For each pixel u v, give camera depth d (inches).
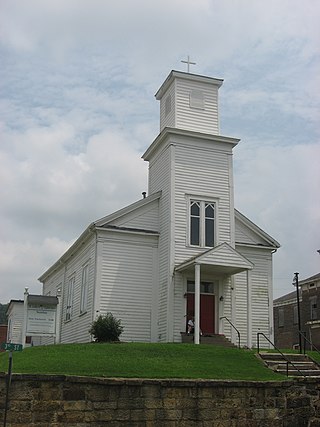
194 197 1098.7
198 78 1182.3
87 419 572.4
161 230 1103.6
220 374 662.5
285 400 639.8
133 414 586.6
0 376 557.0
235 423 614.2
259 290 1142.3
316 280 2010.3
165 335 1023.0
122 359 702.5
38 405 560.4
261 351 838.5
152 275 1087.0
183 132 1112.2
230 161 1143.6
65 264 1437.0
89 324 1069.1
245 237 1171.3
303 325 2036.2
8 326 1724.9
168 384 602.5
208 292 1074.1
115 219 1091.3
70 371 626.2
